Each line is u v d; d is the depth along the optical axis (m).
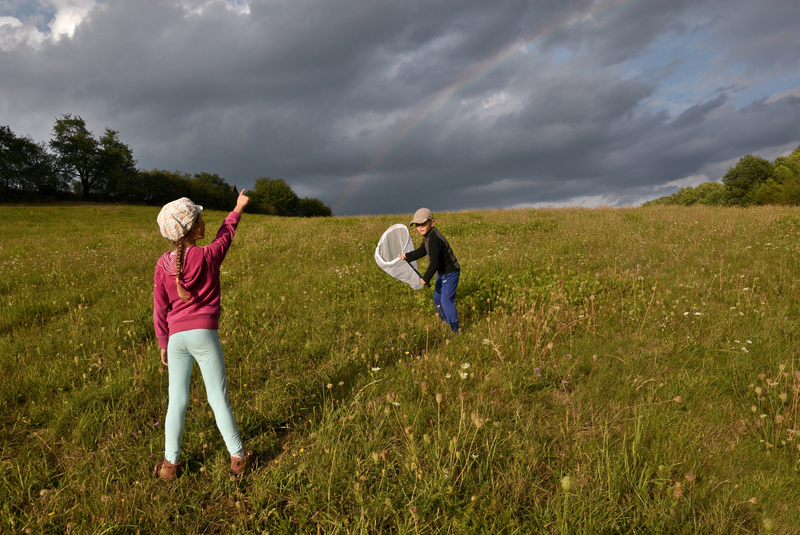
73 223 24.92
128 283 6.70
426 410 2.82
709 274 6.09
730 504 1.99
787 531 1.83
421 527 1.88
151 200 72.19
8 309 5.10
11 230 20.09
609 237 10.05
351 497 2.11
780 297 4.73
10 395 3.16
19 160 57.62
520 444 2.44
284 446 2.59
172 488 2.23
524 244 9.62
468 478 2.16
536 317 4.08
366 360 3.70
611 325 4.30
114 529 1.96
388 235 4.66
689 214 14.38
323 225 16.27
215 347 2.19
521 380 3.21
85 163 63.91
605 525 1.85
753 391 2.89
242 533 1.93
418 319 4.84
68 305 5.33
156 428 2.78
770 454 2.28
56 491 2.17
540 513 1.96
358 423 2.64
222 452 2.51
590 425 2.65
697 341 3.77
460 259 8.04
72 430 2.77
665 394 2.94
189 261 2.09
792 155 67.88
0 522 1.97
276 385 3.31
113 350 3.98
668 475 2.14
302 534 1.94
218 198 83.31
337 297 5.79
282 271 7.68
